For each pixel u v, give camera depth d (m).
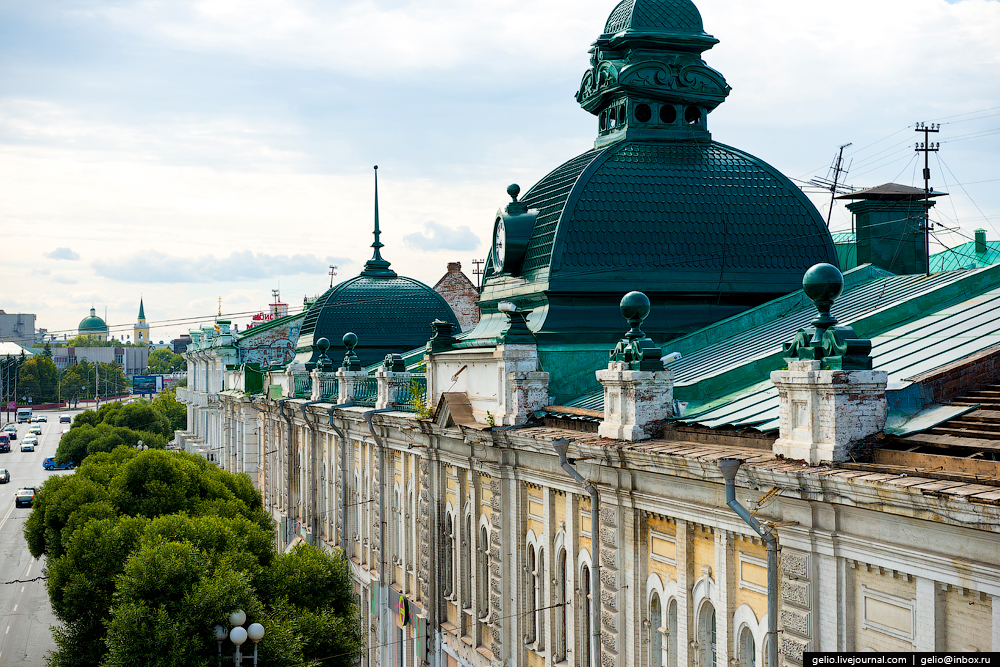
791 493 12.92
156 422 112.12
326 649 27.55
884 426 13.13
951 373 14.55
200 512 38.34
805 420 13.41
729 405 17.53
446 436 26.42
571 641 20.23
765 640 14.14
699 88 28.20
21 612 54.16
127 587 24.44
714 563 15.41
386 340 48.56
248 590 24.62
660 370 17.64
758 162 28.17
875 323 19.98
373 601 35.25
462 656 26.47
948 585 11.03
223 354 77.81
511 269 27.78
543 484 21.39
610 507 18.06
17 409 185.38
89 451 96.06
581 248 25.75
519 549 22.81
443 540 28.47
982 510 10.05
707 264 26.41
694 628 15.98
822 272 13.62
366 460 37.09
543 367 23.41
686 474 15.23
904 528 11.43
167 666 22.88
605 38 28.53
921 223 28.34
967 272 22.53
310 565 29.34
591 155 28.31
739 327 25.50
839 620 12.44
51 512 38.84
